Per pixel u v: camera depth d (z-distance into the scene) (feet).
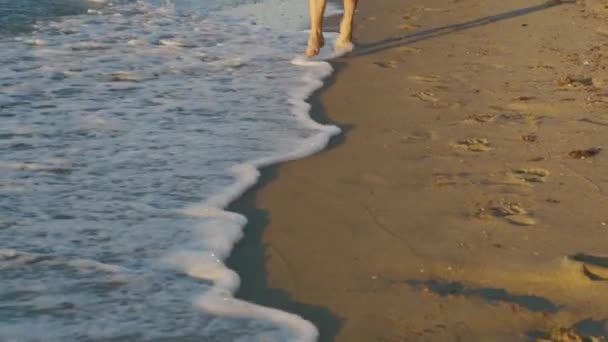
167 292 11.80
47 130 18.79
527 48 26.63
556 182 15.49
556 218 13.93
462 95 21.61
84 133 18.66
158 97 21.68
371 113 20.42
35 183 15.72
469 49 26.86
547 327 10.77
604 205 14.39
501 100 20.93
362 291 11.85
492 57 25.64
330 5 35.88
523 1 34.81
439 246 13.09
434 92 22.04
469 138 18.20
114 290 11.82
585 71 23.34
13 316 11.10
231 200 15.21
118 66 24.97
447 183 15.69
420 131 18.85
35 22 31.53
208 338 10.67
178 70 24.66
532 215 14.08
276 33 30.45
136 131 18.88
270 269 12.62
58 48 27.25
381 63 25.54
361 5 35.58
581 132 18.19
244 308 11.41
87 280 12.06
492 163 16.63
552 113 19.63
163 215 14.42
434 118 19.75
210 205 14.87
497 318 11.02
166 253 12.98
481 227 13.70
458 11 33.45
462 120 19.47
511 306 11.29
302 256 13.00
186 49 27.50
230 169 16.63
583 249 12.77
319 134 18.74
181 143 18.11
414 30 30.17
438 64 25.08
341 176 16.29
